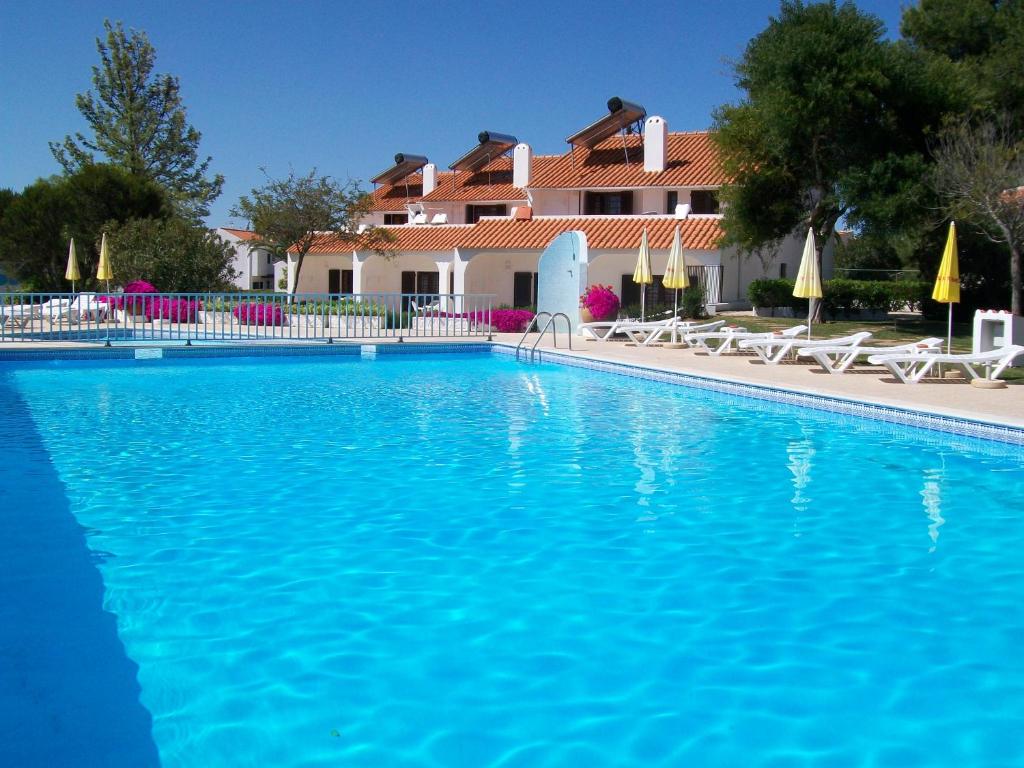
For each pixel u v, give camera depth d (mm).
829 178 25031
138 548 5668
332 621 4457
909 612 4637
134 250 32500
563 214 37562
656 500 7066
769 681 3803
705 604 4742
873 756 3201
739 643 4211
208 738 3285
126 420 10852
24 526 6148
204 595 4816
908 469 8281
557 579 5141
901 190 22625
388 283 40156
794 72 24188
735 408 12070
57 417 11039
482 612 4605
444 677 3832
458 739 3314
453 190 41938
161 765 3092
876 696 3670
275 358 18344
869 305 28984
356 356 19047
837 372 14141
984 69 28594
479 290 36062
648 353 17984
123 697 3607
